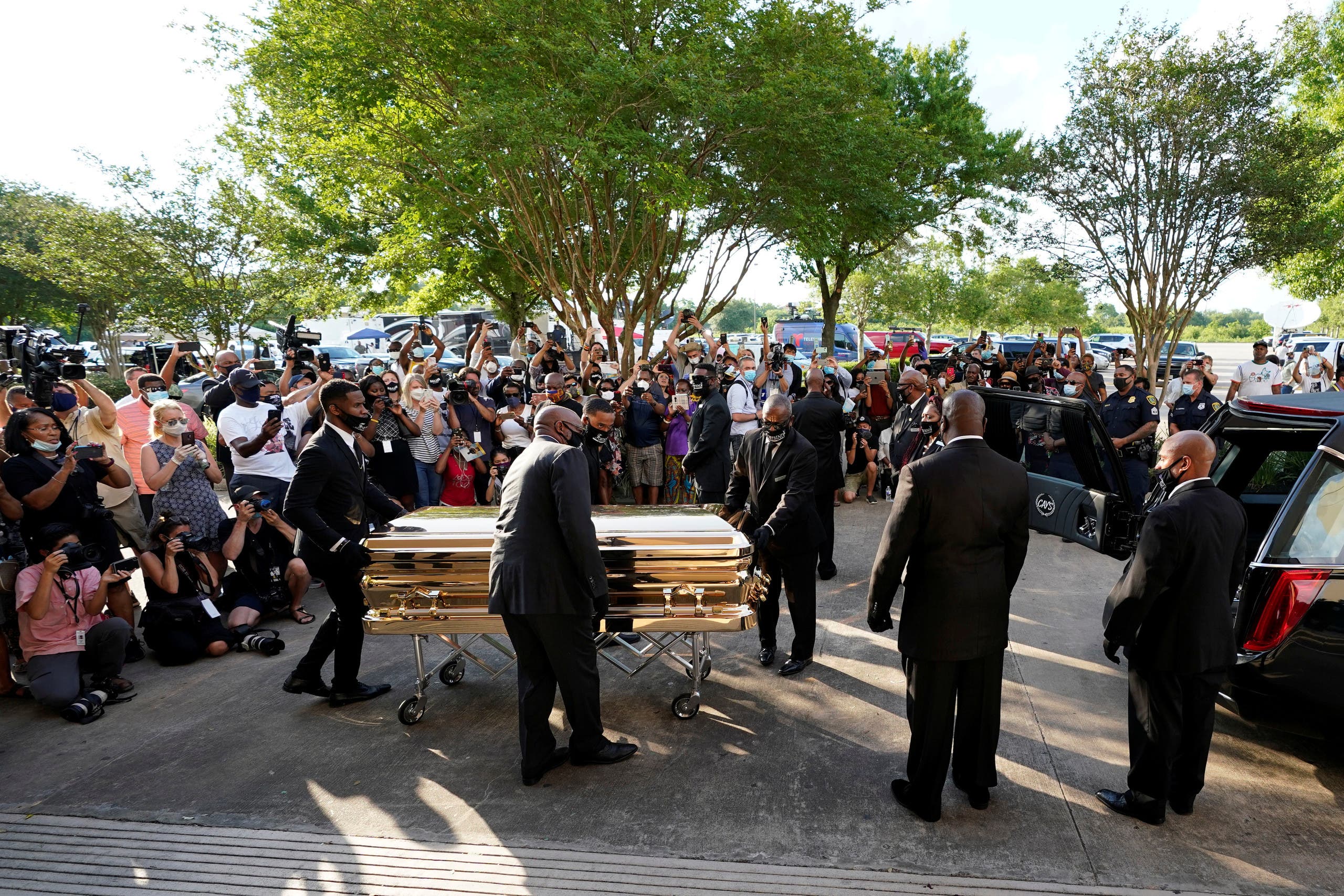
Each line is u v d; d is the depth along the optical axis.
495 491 7.68
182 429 5.36
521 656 3.43
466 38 9.64
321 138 11.28
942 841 3.01
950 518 2.98
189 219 15.51
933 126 18.77
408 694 4.41
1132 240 14.12
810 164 11.49
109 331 23.23
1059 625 5.28
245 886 2.82
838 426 6.03
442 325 27.23
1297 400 3.80
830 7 11.38
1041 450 5.24
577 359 13.02
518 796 3.37
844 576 6.41
